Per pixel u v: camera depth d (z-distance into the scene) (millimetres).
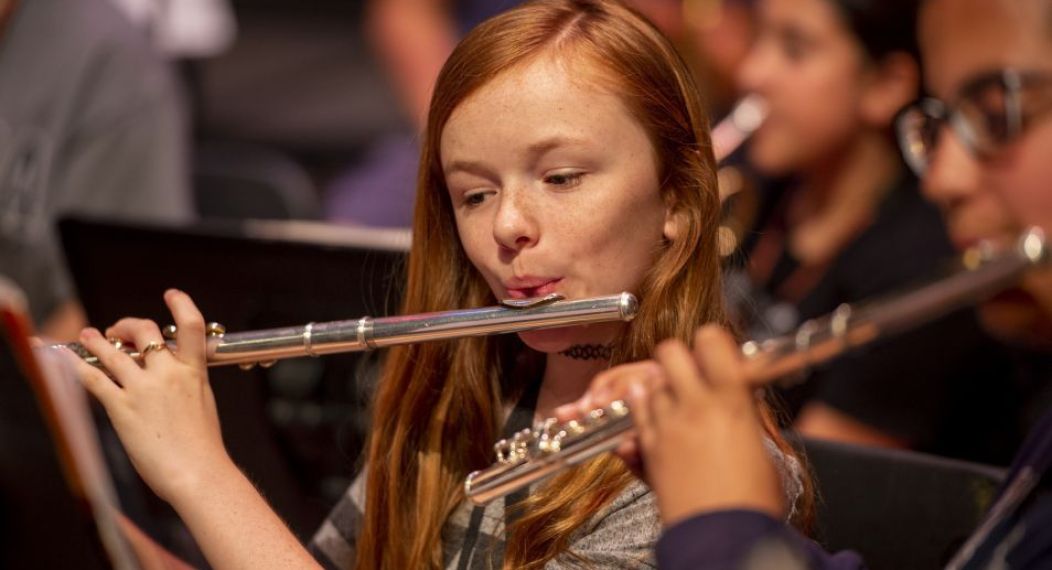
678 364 3867
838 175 10359
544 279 5098
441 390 5910
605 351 5492
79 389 4344
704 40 12086
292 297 7070
